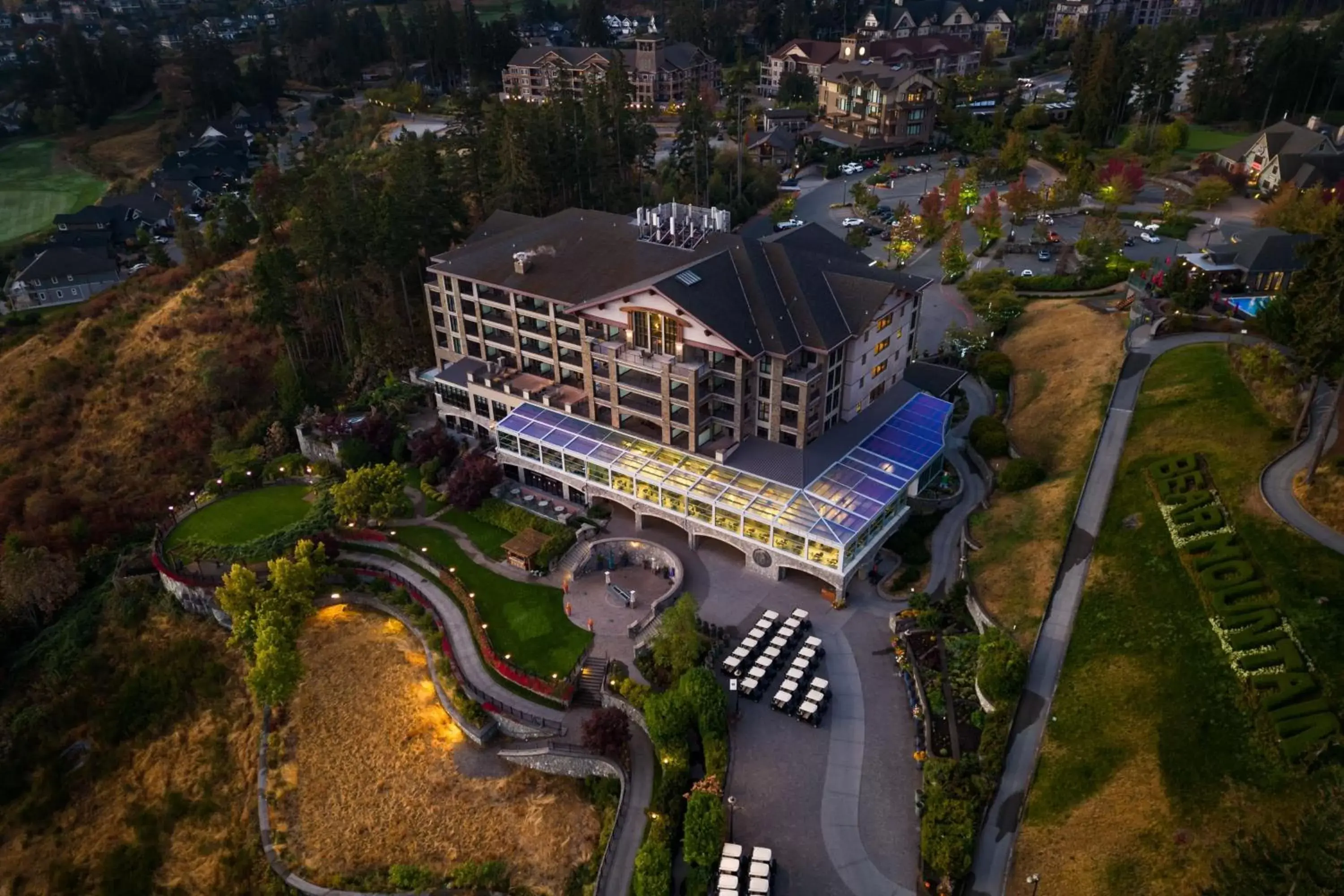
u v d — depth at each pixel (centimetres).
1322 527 7012
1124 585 7450
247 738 7950
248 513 10331
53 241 18988
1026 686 6950
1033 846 5866
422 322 12669
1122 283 12962
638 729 7231
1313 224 13300
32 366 13375
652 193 16838
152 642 9125
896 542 8781
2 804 8000
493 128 14375
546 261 10538
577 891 6319
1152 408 9269
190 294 13700
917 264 15212
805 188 19575
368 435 10900
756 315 8956
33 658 9219
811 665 7425
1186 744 6022
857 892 5769
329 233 11550
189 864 7181
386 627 8769
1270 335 8538
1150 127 19625
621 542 9062
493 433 10344
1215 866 5175
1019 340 12119
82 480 11469
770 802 6369
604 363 9538
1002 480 9194
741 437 9162
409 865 6688
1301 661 6153
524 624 8300
